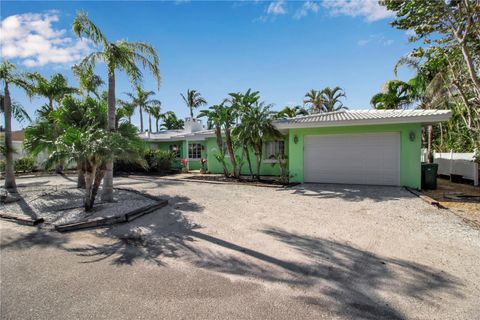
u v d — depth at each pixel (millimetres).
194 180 14242
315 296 2951
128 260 4031
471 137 11375
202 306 2795
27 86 10430
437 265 3646
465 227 5309
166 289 3156
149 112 34562
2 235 5320
